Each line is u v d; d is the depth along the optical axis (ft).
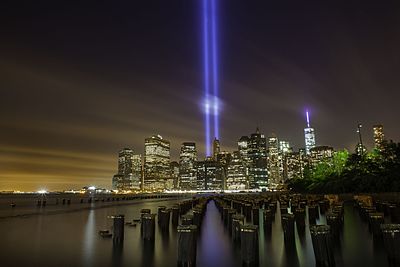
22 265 45.01
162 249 56.34
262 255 51.24
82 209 186.60
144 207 210.59
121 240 64.85
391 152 218.79
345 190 248.73
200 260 48.42
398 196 166.09
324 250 43.06
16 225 96.43
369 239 63.46
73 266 44.47
